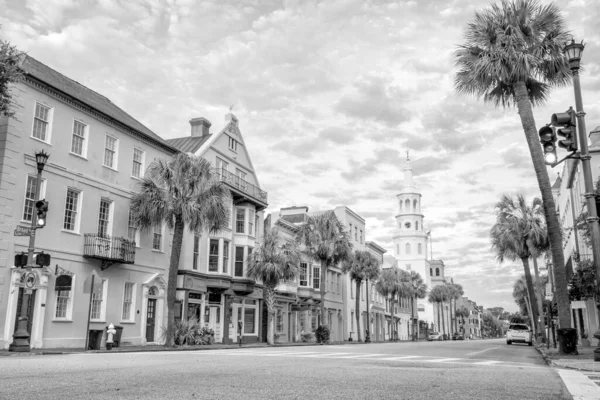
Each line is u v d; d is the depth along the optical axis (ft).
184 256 108.37
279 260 123.65
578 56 45.55
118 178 93.81
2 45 52.01
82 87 98.22
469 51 69.62
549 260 141.79
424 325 339.36
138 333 95.61
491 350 83.15
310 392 21.76
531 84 70.59
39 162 65.62
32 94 76.54
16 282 71.61
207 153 119.03
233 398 19.83
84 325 83.41
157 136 108.58
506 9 67.05
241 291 122.72
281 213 183.32
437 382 26.16
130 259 91.76
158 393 21.06
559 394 21.94
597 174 107.45
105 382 24.67
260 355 53.11
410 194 385.70
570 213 142.72
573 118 40.09
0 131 72.23
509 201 135.03
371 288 231.09
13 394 20.29
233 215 125.08
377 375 29.73
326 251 140.67
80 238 83.97
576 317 145.18
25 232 63.26
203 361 41.63
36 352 60.80
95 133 88.94
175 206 88.33
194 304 111.96
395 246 380.17
